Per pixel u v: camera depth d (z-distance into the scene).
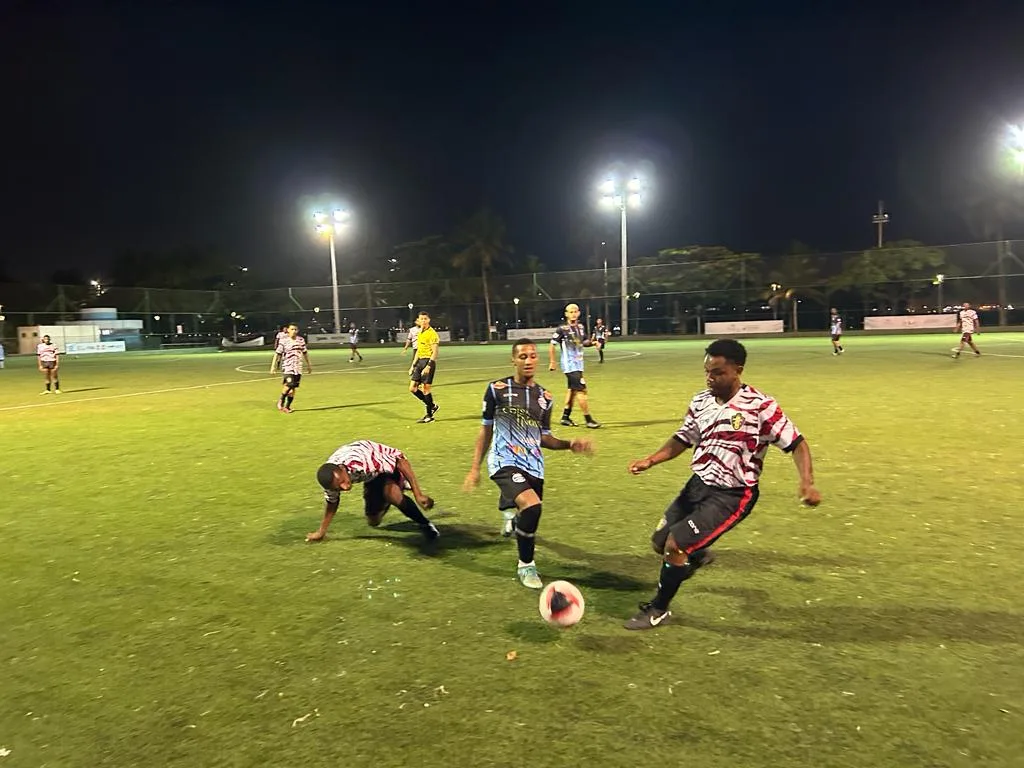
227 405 16.72
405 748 3.26
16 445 11.87
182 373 29.50
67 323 54.94
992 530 6.03
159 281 77.31
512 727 3.39
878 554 5.54
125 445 11.53
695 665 3.92
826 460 8.85
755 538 5.97
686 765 3.08
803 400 14.45
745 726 3.35
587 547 5.91
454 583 5.21
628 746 3.22
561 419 12.73
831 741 3.22
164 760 3.25
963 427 10.88
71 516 7.30
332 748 3.28
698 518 4.24
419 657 4.10
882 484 7.63
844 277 53.66
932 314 49.69
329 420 13.72
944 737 3.23
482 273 66.81
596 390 17.81
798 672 3.82
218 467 9.55
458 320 62.88
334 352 48.94
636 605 4.75
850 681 3.72
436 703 3.62
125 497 8.05
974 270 50.03
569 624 4.14
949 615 4.45
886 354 28.08
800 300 55.62
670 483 8.05
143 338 59.59
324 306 64.88
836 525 6.27
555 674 3.87
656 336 55.06
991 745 3.17
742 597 4.80
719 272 56.53
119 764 3.23
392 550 5.98
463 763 3.14
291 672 3.98
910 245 56.53
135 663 4.14
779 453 9.27
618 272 58.97
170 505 7.63
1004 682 3.67
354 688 3.79
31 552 6.18
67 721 3.59
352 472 5.96
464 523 6.73
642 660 3.99
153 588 5.27
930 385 16.56
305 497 7.83
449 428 12.42
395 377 24.28
